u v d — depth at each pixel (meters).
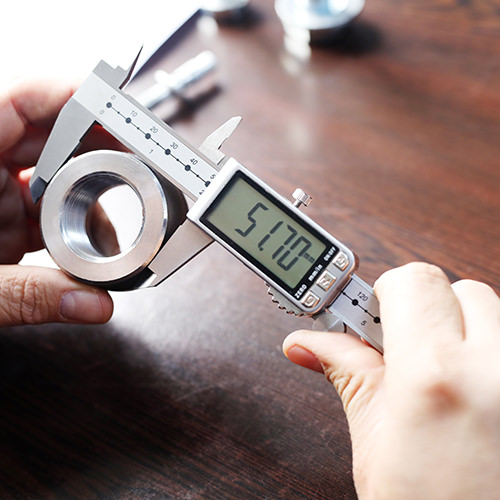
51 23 0.49
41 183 0.35
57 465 0.36
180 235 0.33
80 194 0.35
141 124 0.33
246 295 0.40
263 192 0.33
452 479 0.28
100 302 0.34
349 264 0.32
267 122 0.46
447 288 0.30
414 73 0.46
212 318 0.40
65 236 0.34
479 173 0.43
